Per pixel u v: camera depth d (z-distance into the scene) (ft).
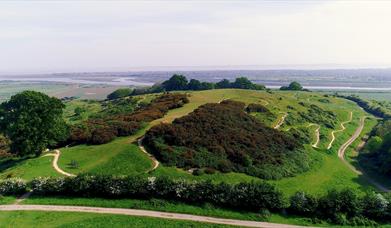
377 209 194.80
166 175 220.64
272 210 196.24
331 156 334.03
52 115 276.82
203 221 182.50
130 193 201.98
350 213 195.52
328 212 194.70
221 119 311.88
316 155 313.12
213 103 360.89
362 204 197.77
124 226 173.68
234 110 346.54
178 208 193.67
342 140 402.72
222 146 267.18
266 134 309.22
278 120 379.96
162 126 281.13
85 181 204.64
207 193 199.31
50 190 205.67
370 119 531.50
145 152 254.88
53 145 288.51
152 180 203.31
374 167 314.55
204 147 261.65
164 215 186.91
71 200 200.85
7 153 334.85
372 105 640.99
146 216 184.55
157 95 501.97
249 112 380.17
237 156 256.73
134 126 302.66
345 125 468.34
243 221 185.16
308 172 272.92
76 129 319.27
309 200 197.36
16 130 261.44
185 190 200.03
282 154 282.97
